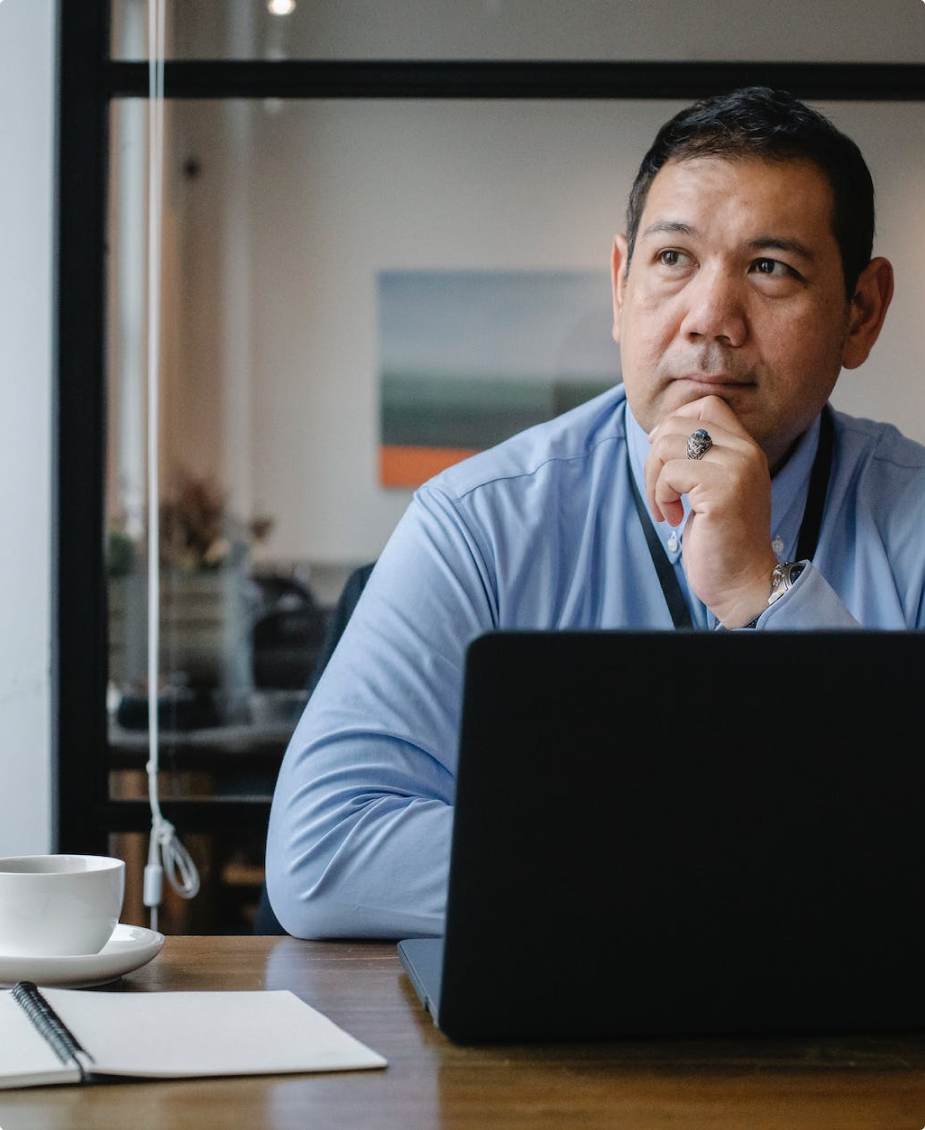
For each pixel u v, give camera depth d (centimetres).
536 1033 72
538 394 283
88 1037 70
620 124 273
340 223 282
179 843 251
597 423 156
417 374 285
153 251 261
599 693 66
